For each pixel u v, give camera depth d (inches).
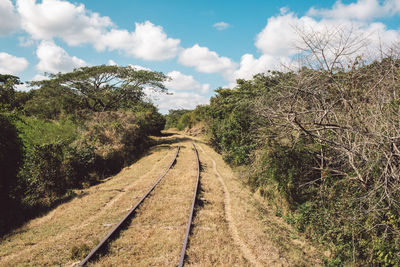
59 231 259.0
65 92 1143.0
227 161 715.4
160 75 1224.2
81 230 255.8
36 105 1093.8
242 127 560.7
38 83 1114.1
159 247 227.6
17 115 366.0
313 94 255.4
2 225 275.6
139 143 968.9
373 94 235.0
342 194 280.2
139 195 372.5
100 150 594.2
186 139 1398.9
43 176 372.8
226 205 369.4
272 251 242.1
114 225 267.4
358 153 229.9
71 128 816.9
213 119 1065.5
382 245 222.7
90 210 313.9
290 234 302.0
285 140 358.6
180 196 376.2
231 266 211.2
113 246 225.6
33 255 209.6
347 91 254.8
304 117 288.5
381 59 238.4
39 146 402.0
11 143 342.3
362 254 251.0
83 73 1120.8
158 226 272.2
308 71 265.0
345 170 281.6
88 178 475.2
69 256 207.2
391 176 209.0
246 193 440.5
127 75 1170.0
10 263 197.8
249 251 241.6
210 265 207.3
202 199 375.6
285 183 355.3
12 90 424.2
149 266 200.5
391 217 221.0
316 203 313.6
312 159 347.6
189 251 223.6
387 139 199.6
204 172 569.0
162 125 1784.0
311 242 288.5
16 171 343.9
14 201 327.6
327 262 250.8
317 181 342.6
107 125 820.6
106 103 1227.2
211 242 244.4
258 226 299.4
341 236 270.2
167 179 472.1
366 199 230.7
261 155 401.1
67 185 419.8
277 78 333.1
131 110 1224.8
